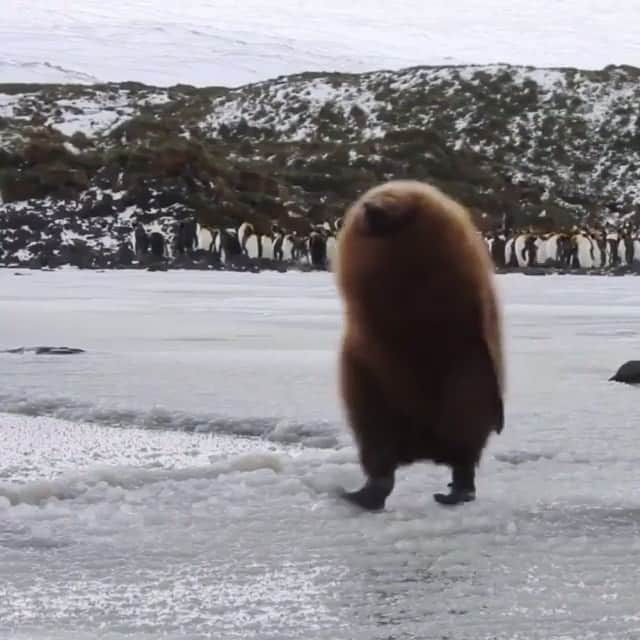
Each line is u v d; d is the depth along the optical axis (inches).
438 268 314.3
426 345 321.4
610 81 6599.4
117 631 239.0
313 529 331.9
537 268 4131.4
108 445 512.7
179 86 7007.9
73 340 1106.1
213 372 803.4
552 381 765.3
